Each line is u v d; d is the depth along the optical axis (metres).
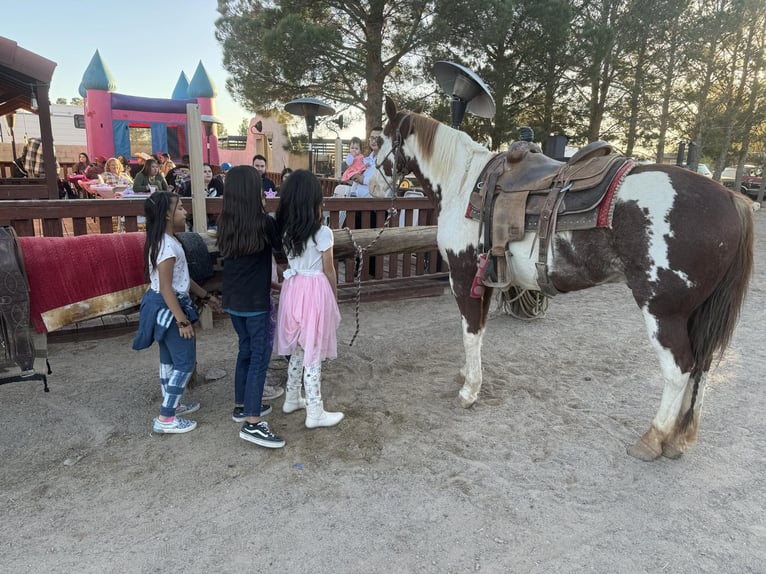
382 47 13.36
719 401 3.49
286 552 2.09
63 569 1.98
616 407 3.41
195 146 4.36
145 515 2.30
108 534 2.18
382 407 3.36
